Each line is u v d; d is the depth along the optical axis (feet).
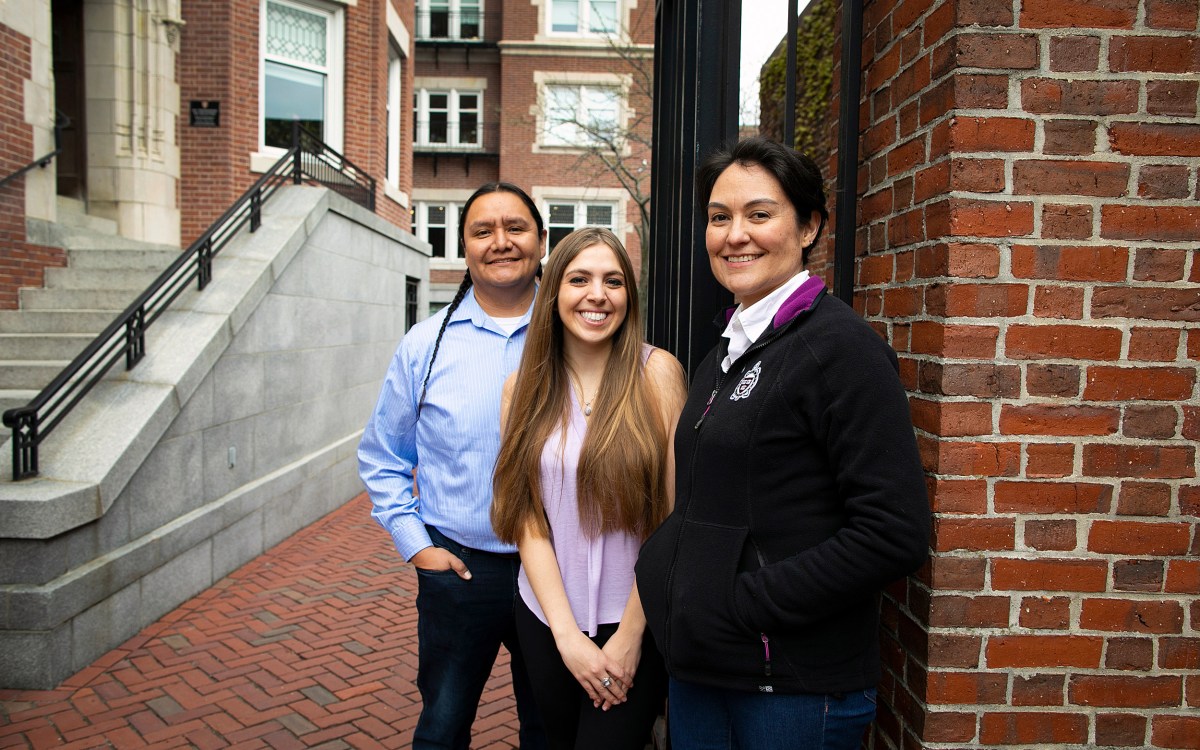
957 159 5.01
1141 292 5.04
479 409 7.38
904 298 5.69
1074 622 5.15
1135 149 5.00
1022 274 5.03
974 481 5.12
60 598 11.45
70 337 18.63
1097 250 5.03
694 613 4.64
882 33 6.14
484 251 7.44
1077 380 5.08
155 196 29.55
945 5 5.13
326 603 15.19
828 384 4.25
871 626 4.68
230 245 19.85
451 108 69.41
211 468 16.43
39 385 17.37
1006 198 5.02
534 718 7.98
